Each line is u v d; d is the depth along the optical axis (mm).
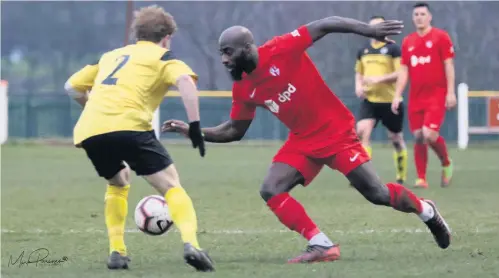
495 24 73000
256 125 72250
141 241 22422
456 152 62000
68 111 74812
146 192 36219
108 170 17672
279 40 18219
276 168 18969
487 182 39906
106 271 17750
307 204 30969
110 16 89750
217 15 78438
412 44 36125
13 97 74375
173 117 70625
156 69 17094
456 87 72750
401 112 38250
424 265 17984
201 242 22109
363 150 19000
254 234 23609
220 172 46312
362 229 24297
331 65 73875
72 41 90625
